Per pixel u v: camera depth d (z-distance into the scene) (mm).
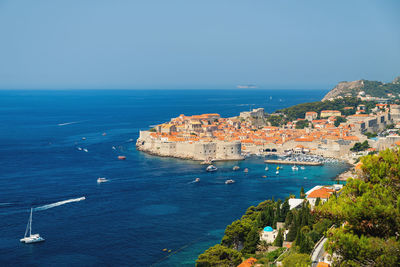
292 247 146500
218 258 148625
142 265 158875
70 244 176625
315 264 123625
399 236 74562
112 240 180875
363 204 75438
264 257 151375
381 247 70875
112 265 158625
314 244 144750
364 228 76562
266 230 171125
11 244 175625
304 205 183875
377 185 80250
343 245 74188
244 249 159875
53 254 167250
